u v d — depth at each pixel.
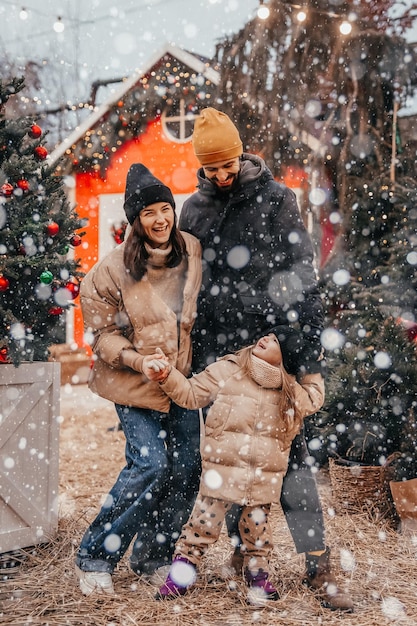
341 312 5.21
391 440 4.22
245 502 2.84
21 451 3.44
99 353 3.00
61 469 5.27
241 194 3.04
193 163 11.37
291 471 2.99
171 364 3.01
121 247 3.09
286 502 2.97
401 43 6.38
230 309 3.08
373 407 4.27
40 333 3.54
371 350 4.46
